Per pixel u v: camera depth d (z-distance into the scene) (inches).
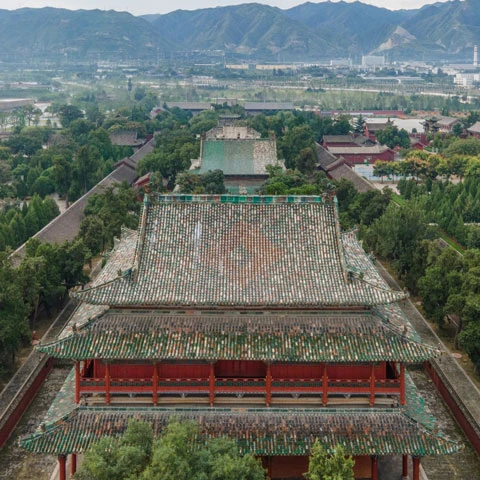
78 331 1966.0
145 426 1807.3
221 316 2030.0
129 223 4781.0
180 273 2021.4
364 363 2071.9
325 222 2146.9
